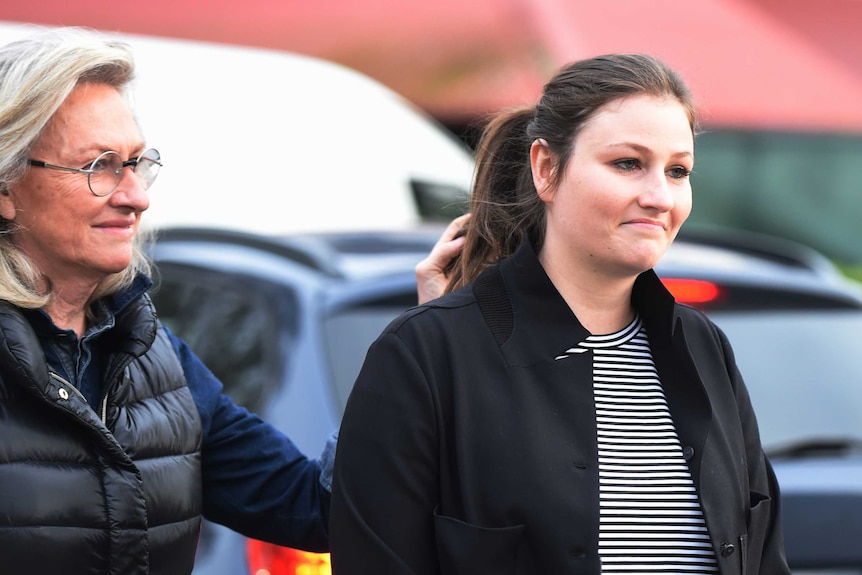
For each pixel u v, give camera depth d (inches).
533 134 177.0
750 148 1011.3
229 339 277.4
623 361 174.9
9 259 171.2
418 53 892.0
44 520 163.6
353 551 168.4
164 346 187.5
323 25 908.0
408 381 168.4
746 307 284.4
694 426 171.3
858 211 1026.1
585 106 168.9
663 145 166.7
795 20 1064.2
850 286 314.5
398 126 449.7
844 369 284.8
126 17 869.2
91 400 176.6
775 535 181.0
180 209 379.6
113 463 169.5
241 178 396.2
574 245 171.2
